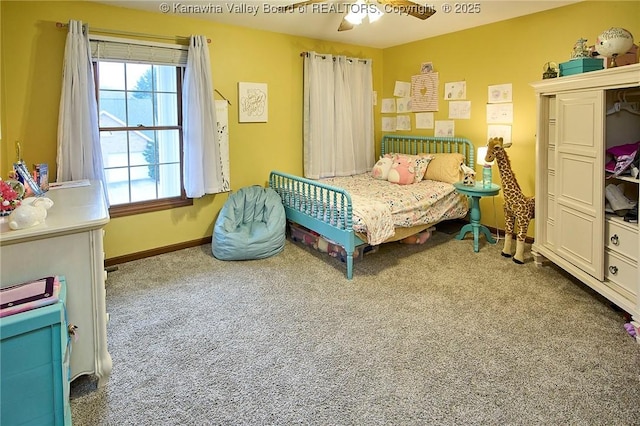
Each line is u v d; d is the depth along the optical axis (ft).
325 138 16.30
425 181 15.25
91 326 6.26
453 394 6.31
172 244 13.56
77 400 6.21
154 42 12.18
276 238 12.92
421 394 6.32
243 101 14.37
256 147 14.98
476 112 15.21
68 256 5.94
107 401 6.21
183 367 7.10
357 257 12.55
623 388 6.37
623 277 8.43
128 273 11.59
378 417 5.84
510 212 12.44
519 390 6.38
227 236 12.46
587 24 11.87
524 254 12.89
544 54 13.00
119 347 7.73
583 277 9.49
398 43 17.29
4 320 4.74
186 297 9.98
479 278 10.99
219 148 13.79
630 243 8.18
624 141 9.14
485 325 8.45
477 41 14.83
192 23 12.98
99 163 11.41
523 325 8.41
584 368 6.91
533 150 13.67
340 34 15.46
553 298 9.68
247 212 13.83
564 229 10.32
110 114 12.35
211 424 5.75
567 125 9.89
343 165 16.97
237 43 13.99
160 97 13.21
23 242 5.56
